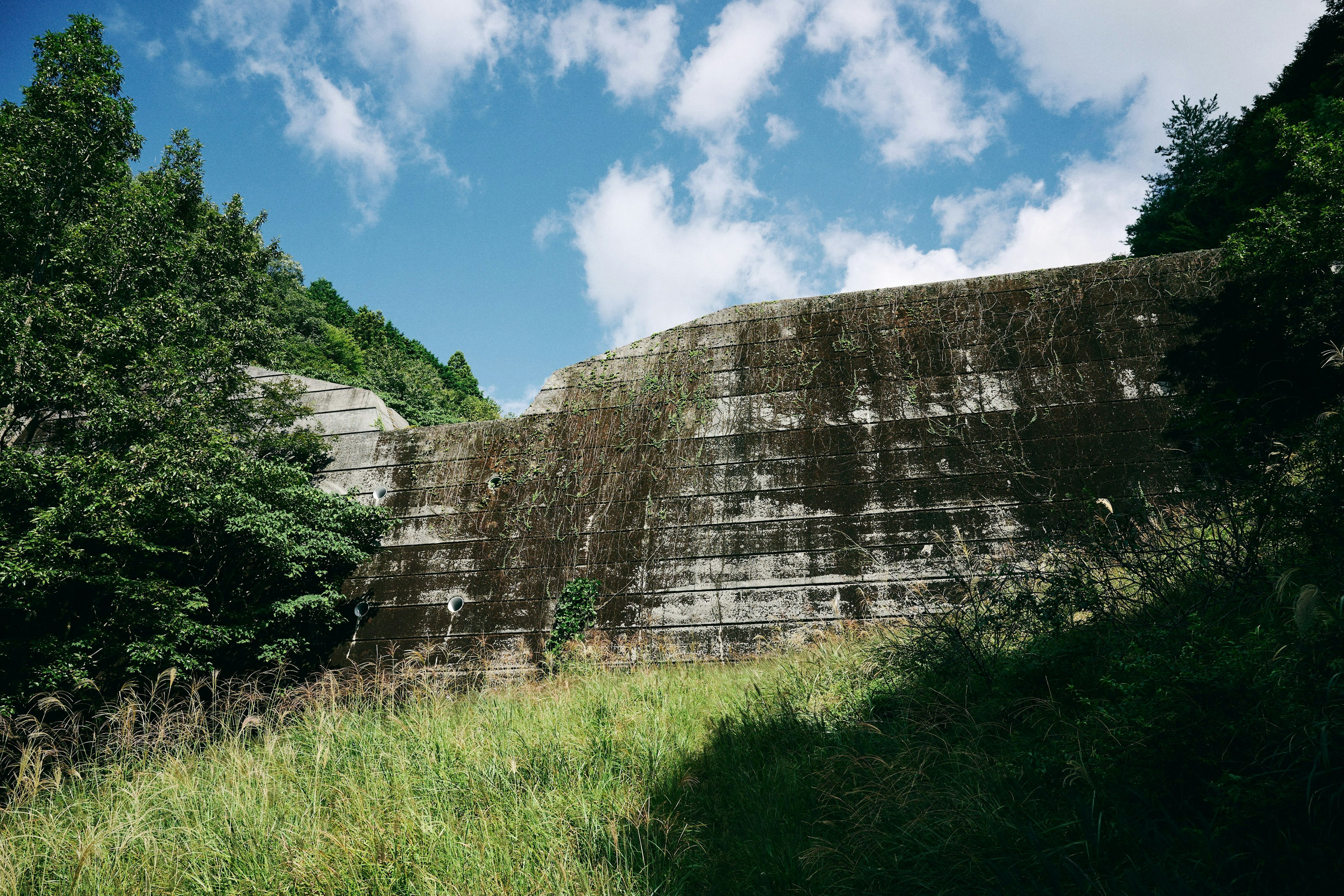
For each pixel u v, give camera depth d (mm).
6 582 10352
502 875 4953
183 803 6445
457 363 68375
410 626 15297
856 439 14984
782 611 13664
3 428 12633
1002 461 13992
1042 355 14789
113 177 15211
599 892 4680
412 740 7477
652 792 6070
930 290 16141
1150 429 13391
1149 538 6738
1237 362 11016
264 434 16719
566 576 15078
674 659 13023
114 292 13883
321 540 14547
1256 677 3959
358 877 5031
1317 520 4824
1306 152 11547
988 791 4832
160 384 12656
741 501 14930
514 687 12328
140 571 13117
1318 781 3332
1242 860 3418
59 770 7520
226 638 12867
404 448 17516
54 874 5656
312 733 8117
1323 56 21469
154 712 10062
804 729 6891
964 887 4113
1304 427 5191
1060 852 3977
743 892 4730
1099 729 4738
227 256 22391
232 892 5062
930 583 12781
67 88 14266
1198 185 25375
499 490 16484
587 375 17297
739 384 16219
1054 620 6594
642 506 15406
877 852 4734
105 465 11094
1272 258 10875
